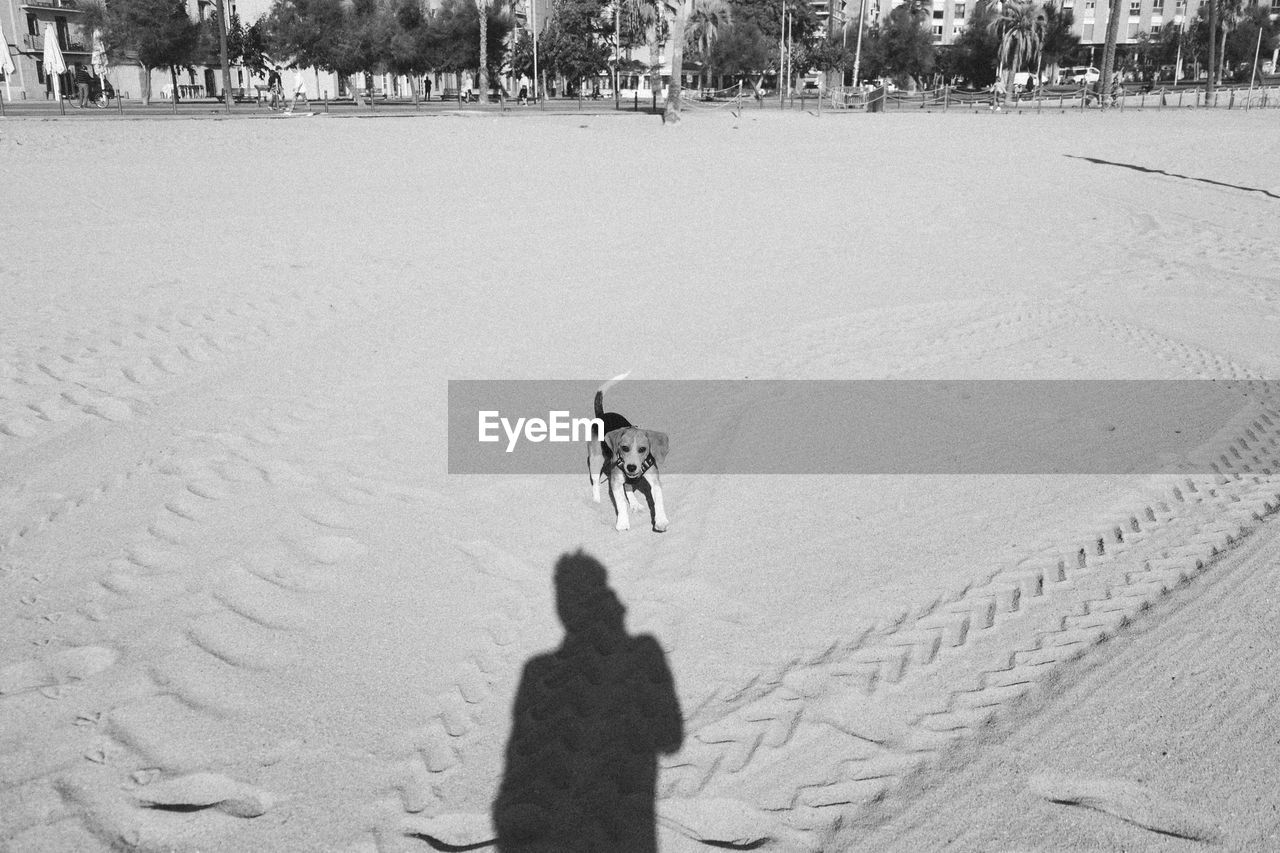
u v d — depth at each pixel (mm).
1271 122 40000
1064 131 34188
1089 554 5805
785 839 3539
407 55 55250
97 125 28641
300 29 50688
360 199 16609
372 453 7230
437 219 15328
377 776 3822
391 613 5039
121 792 3648
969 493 6738
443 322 10680
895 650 4785
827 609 5188
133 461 6805
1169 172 22672
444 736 4090
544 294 11906
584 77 81812
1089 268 14047
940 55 93312
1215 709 4273
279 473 6754
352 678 4453
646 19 51344
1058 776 3871
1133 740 4082
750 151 25859
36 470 6594
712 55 80000
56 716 4059
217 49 59844
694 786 3816
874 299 12102
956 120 41719
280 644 4695
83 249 12391
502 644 4809
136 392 8156
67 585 5141
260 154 21766
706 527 6207
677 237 15023
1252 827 3584
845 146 27781
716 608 5203
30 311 9922
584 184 19250
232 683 4359
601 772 3891
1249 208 18297
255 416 7789
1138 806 3703
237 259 12406
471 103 63875
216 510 6133
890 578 5535
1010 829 3586
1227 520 6242
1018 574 5566
